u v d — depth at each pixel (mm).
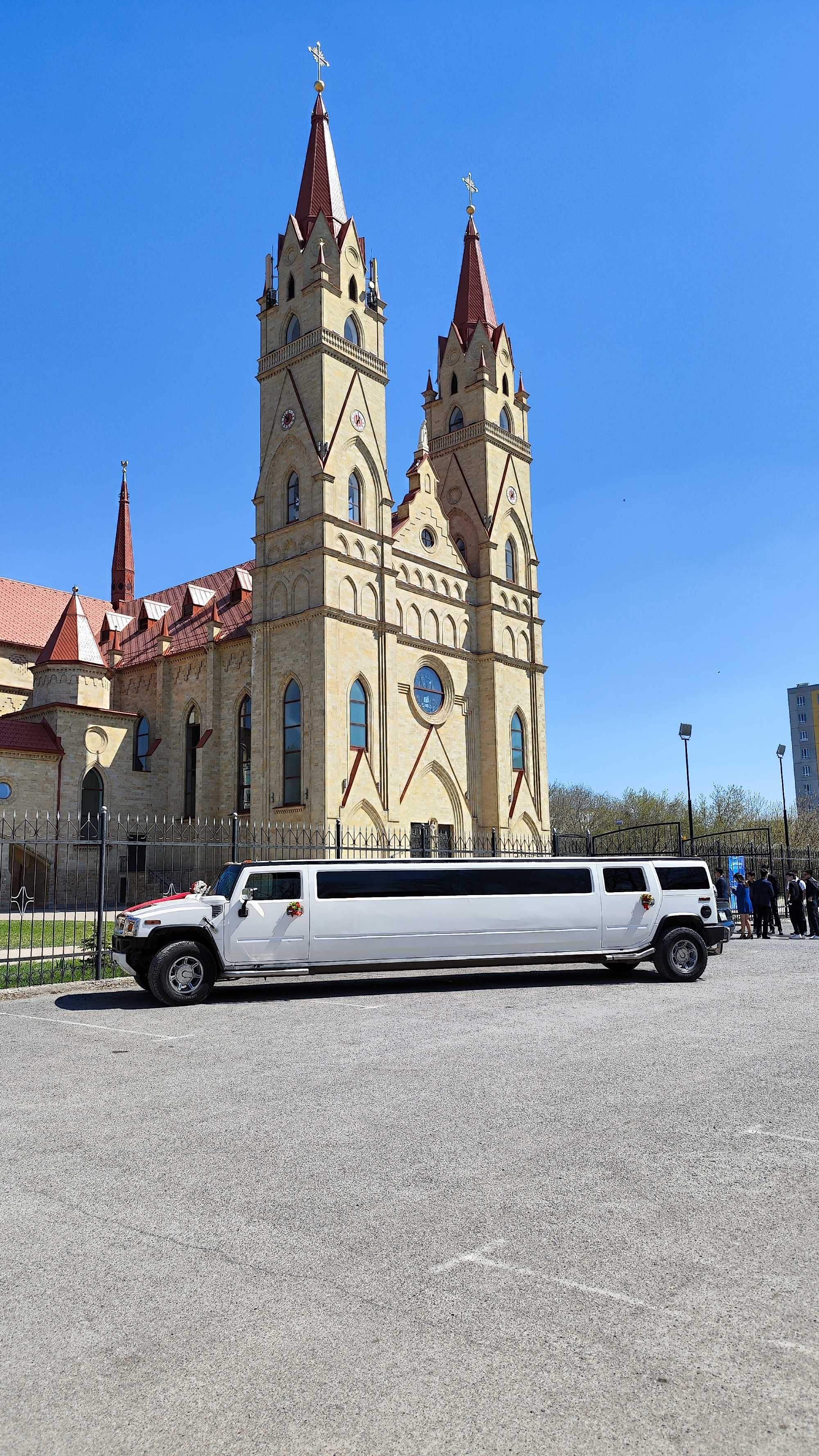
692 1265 5828
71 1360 4820
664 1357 4754
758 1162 7707
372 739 42281
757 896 32500
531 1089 10156
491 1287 5543
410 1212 6715
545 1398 4410
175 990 16516
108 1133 8727
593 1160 7805
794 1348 4828
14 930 30266
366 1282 5641
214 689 47656
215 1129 8820
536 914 18750
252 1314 5250
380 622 43312
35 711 47781
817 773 165250
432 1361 4742
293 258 44938
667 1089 10117
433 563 48656
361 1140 8398
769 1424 4191
